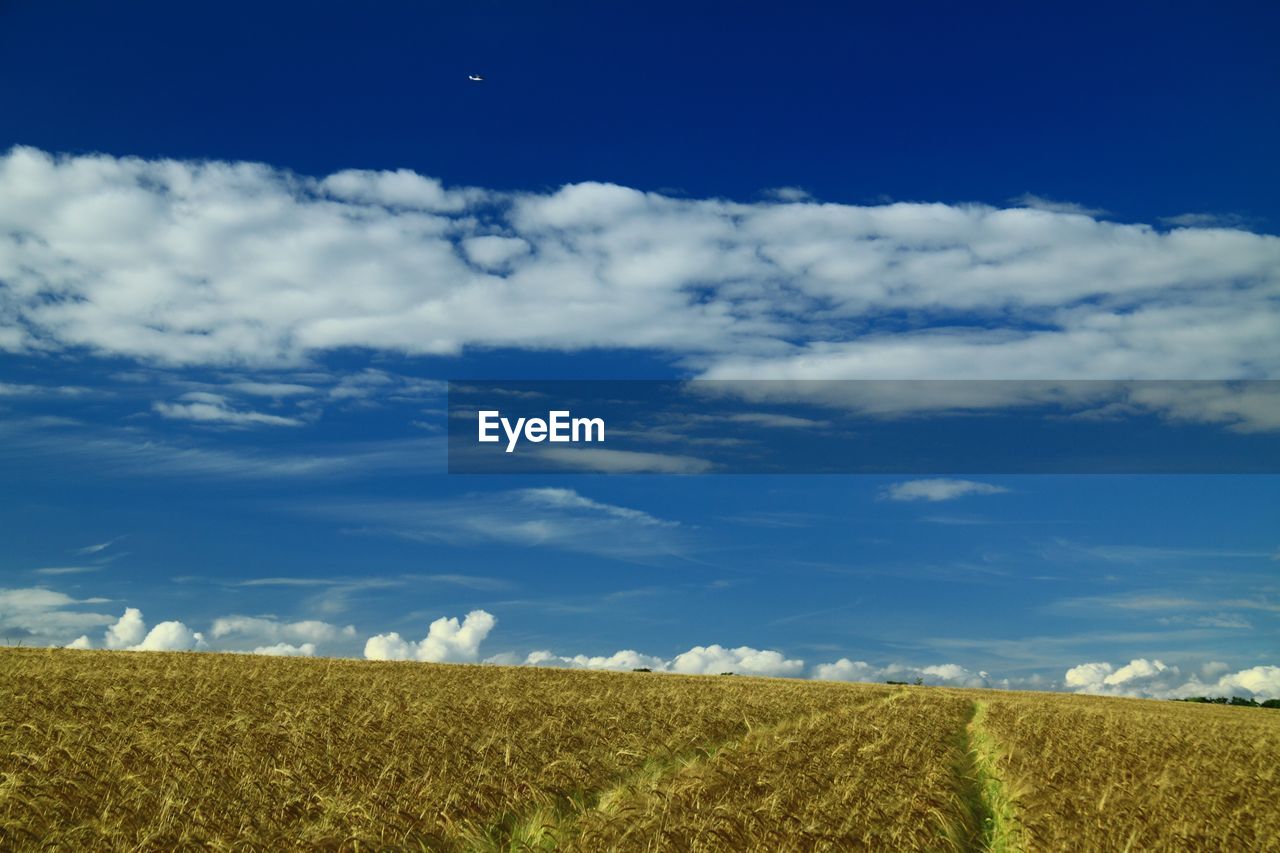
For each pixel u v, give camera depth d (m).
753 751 20.95
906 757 21.66
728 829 12.67
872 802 15.36
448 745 18.48
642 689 37.44
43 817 11.38
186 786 13.29
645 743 21.58
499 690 31.84
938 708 37.81
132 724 18.17
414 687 30.42
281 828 11.81
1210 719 45.88
